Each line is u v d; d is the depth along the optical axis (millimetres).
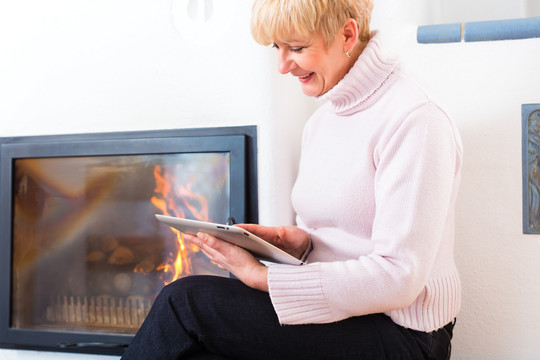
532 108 1522
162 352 969
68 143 1763
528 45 1527
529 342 1529
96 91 1793
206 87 1707
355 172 1104
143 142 1709
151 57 1750
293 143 1759
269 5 1031
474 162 1571
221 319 985
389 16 1634
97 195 1766
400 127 1013
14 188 1823
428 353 1051
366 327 1018
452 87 1587
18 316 1814
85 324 1773
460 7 1913
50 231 1800
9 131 1854
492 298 1559
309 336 999
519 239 1538
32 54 1832
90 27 1792
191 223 1033
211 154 1679
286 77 1725
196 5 1719
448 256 1122
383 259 972
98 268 1765
